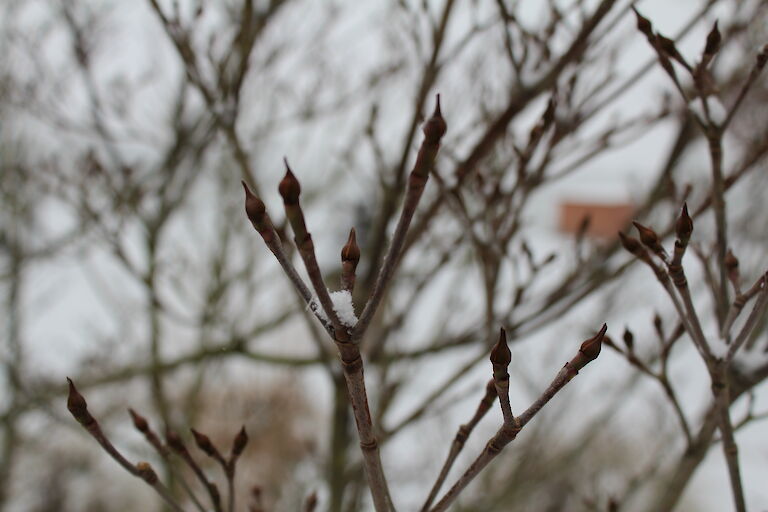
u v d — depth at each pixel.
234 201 4.44
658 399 4.03
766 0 2.16
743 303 1.32
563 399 3.96
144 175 3.71
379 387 2.84
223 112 2.33
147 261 3.83
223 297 4.11
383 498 1.01
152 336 4.14
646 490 4.28
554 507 4.36
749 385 1.63
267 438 5.04
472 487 4.30
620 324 4.49
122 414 4.88
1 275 4.71
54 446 6.26
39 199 4.66
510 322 2.30
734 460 1.40
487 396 1.14
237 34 2.30
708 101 1.43
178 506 1.25
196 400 4.35
